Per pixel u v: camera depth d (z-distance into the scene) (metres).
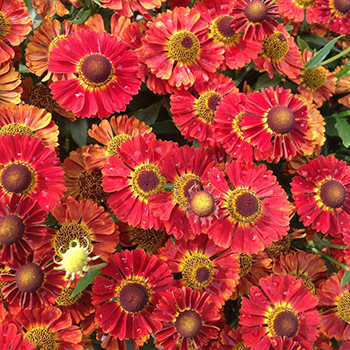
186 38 0.43
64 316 0.41
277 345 0.41
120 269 0.41
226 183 0.42
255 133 0.42
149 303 0.41
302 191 0.44
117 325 0.41
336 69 0.51
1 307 0.40
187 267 0.42
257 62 0.46
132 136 0.43
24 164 0.40
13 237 0.38
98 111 0.42
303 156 0.46
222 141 0.42
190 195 0.40
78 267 0.37
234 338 0.42
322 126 0.46
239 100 0.43
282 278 0.42
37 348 0.40
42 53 0.44
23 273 0.39
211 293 0.42
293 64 0.47
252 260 0.45
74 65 0.42
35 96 0.44
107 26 0.46
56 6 0.45
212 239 0.42
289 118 0.41
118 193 0.41
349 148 0.51
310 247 0.46
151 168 0.41
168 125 0.46
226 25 0.44
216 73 0.45
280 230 0.42
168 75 0.43
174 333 0.41
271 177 0.42
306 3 0.49
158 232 0.43
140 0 0.44
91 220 0.41
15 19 0.43
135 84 0.43
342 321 0.44
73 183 0.43
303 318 0.42
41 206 0.40
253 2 0.43
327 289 0.44
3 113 0.42
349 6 0.49
